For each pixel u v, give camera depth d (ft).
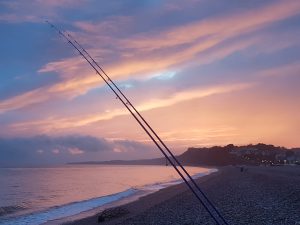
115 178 379.35
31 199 177.27
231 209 87.20
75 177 403.75
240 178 232.53
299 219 65.57
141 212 107.76
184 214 90.53
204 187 179.73
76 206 145.28
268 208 82.02
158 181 316.60
